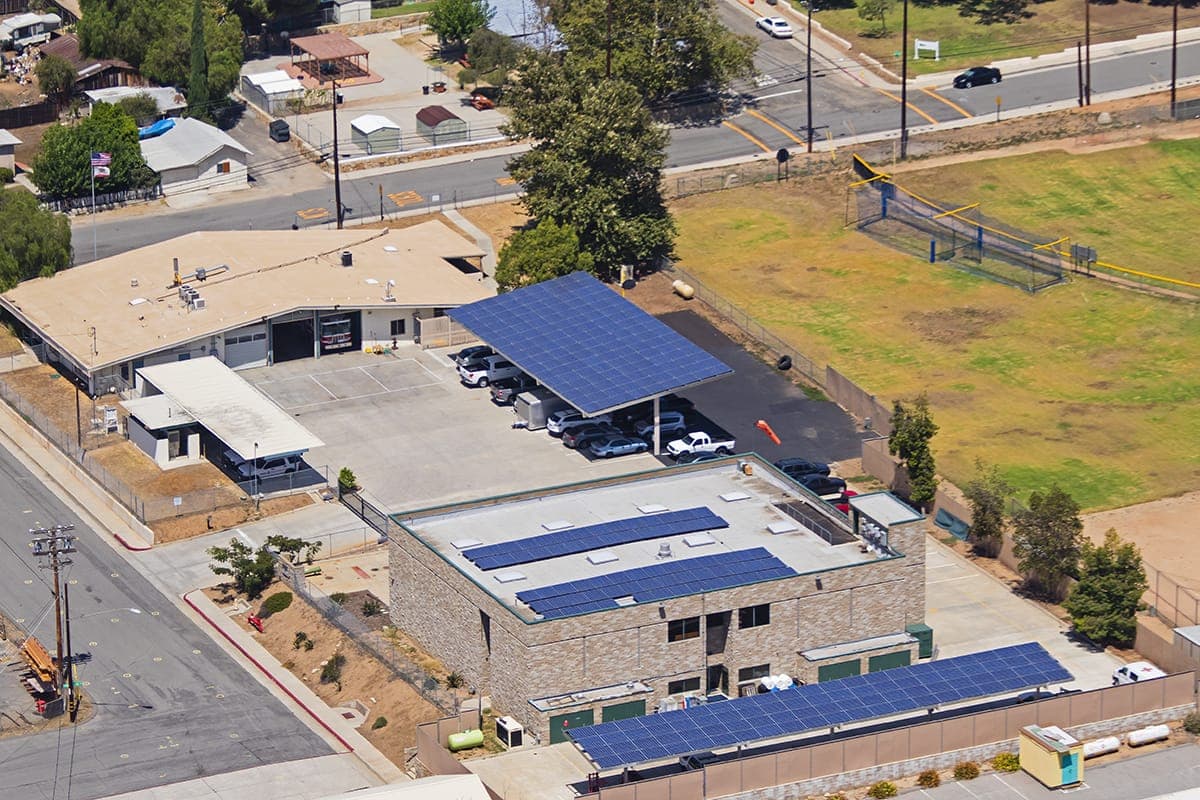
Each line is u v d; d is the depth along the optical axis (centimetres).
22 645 14850
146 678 14550
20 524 16512
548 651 13488
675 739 12925
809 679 14138
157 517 16488
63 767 13512
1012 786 13212
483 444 17712
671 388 17238
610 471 17225
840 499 16588
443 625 14325
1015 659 13850
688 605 13788
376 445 17675
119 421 18000
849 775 13138
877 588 14325
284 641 14938
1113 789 13188
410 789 12625
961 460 17500
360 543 16175
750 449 17650
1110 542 14862
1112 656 14662
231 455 17212
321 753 13712
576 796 12925
